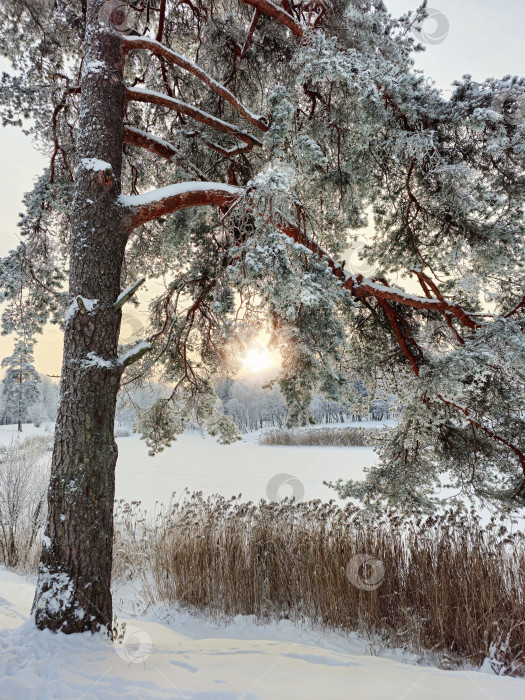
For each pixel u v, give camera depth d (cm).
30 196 410
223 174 486
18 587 364
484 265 372
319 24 357
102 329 258
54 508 235
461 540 357
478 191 308
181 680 182
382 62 314
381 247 465
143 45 323
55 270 439
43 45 435
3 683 171
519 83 294
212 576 380
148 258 516
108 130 289
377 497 444
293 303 259
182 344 491
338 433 1923
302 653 247
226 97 348
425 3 322
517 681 223
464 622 308
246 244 269
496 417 377
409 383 367
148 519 615
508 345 304
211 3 438
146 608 377
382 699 174
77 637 213
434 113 313
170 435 502
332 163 399
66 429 242
